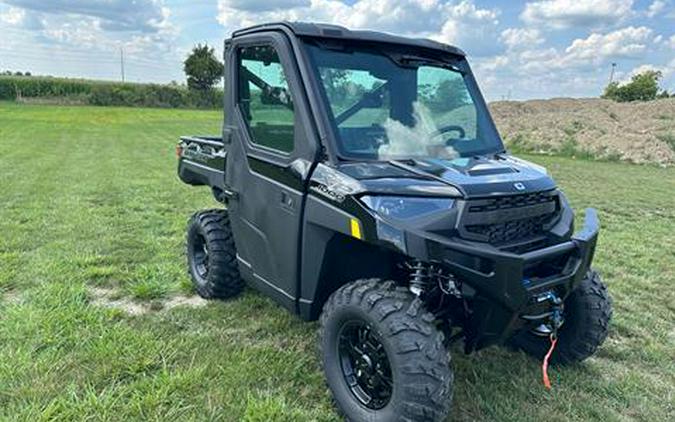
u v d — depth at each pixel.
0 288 4.58
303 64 2.98
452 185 2.61
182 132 29.62
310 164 2.90
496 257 2.47
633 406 3.19
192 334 3.79
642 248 6.83
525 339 3.69
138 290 4.55
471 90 3.54
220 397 3.00
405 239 2.44
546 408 3.10
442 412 2.46
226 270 4.27
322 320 2.88
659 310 4.75
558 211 3.12
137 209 8.31
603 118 25.97
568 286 2.84
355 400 2.79
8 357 3.30
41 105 53.38
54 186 10.23
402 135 3.07
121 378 3.17
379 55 3.21
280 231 3.18
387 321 2.51
